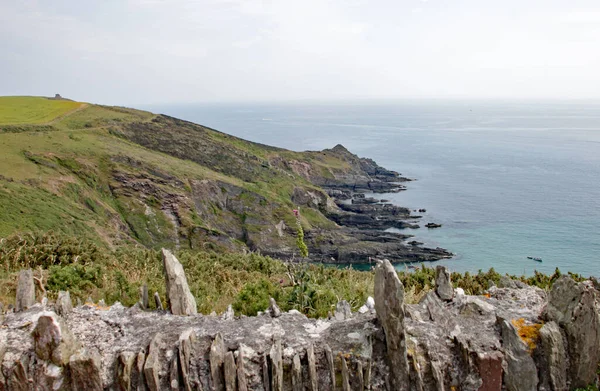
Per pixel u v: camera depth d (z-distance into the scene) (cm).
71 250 1806
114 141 8988
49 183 6088
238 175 9850
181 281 962
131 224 6825
